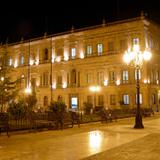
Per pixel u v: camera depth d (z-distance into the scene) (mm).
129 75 59469
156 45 63125
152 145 16531
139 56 27250
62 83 70125
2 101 24828
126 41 60250
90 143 17344
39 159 12891
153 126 28203
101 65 63562
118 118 38938
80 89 66625
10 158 13109
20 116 24375
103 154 13914
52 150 15055
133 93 58625
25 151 14797
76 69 67750
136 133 22375
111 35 62375
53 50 72000
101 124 30781
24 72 77688
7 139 19078
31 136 20625
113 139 19047
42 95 73688
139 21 58219
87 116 34031
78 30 67250
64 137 20078
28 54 77125
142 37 58031
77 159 12852
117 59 61062
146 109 47781
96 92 64000
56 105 27766
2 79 26406
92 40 65188
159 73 63344
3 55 30172
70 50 69000
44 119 27406
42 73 74125
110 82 62250
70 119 27625
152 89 59156
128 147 15883
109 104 61781
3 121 20953
